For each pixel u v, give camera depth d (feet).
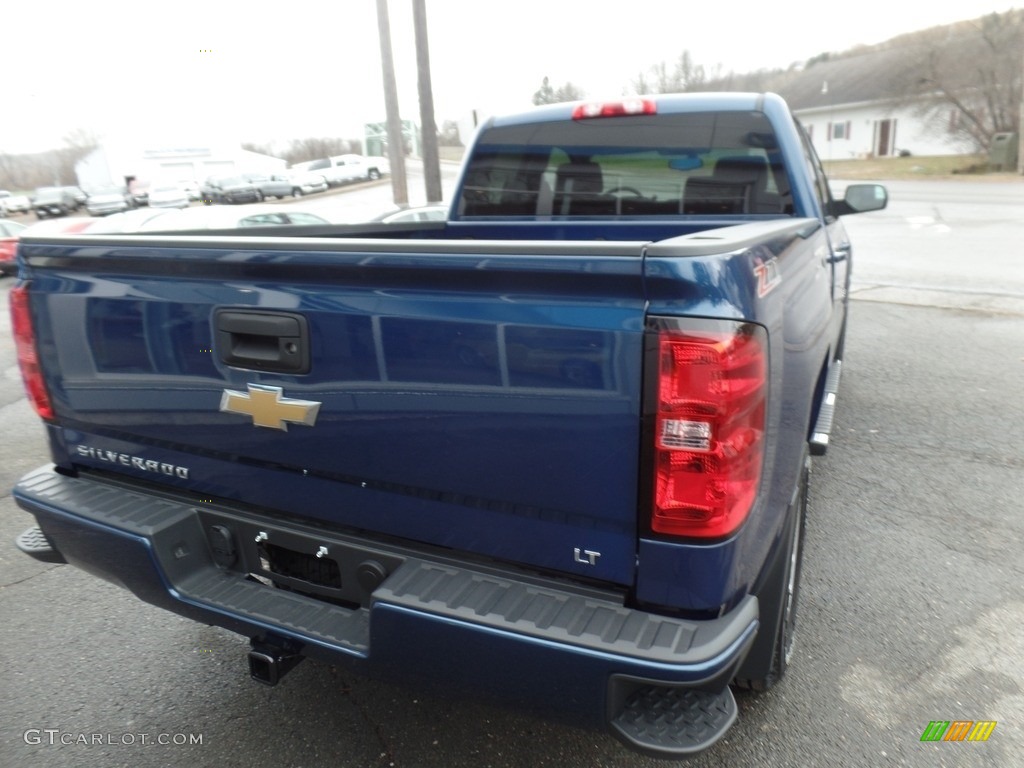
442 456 6.23
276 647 7.16
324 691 9.28
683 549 5.64
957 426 17.25
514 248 5.56
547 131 13.21
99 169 189.57
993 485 14.23
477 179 14.12
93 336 7.79
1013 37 111.86
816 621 10.23
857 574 11.37
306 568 7.57
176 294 7.18
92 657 10.02
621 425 5.53
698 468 5.44
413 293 6.06
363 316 6.26
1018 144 102.73
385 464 6.50
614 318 5.42
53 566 12.50
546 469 5.85
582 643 5.59
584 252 5.38
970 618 10.25
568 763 8.01
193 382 7.30
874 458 15.57
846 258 14.74
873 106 154.81
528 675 5.85
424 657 6.23
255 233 11.50
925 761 7.83
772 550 6.91
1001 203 65.46
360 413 6.48
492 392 5.89
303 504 7.16
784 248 7.34
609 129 12.75
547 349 5.63
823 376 12.52
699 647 5.52
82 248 7.55
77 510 7.83
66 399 8.26
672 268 5.21
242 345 6.94
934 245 44.75
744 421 5.54
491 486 6.11
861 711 8.55
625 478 5.63
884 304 30.42
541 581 6.22
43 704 9.11
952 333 25.63
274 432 6.96
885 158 147.33
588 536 5.91
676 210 12.81
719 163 12.30
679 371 5.31
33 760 8.20
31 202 158.61
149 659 9.98
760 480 5.90
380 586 6.34
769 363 5.83
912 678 9.09
